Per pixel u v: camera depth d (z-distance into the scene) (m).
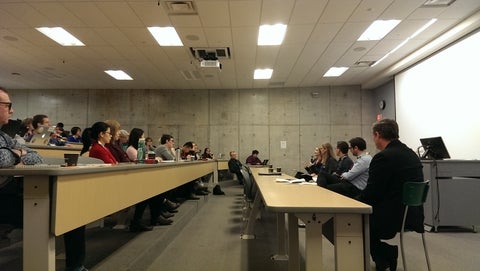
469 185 3.89
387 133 2.31
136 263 2.17
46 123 4.75
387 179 2.08
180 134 10.38
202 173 6.11
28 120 4.84
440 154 4.13
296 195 1.75
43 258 1.23
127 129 10.34
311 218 1.42
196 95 10.48
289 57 7.11
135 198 2.21
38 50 6.63
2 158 1.50
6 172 1.23
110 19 5.15
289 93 10.30
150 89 10.45
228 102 10.43
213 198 6.59
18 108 10.31
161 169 2.97
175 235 3.42
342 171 4.27
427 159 4.12
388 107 8.77
